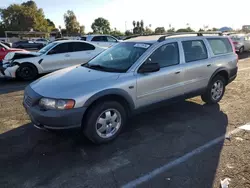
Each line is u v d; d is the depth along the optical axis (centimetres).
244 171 298
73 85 351
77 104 331
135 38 498
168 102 450
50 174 299
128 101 383
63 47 948
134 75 389
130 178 290
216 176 290
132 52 430
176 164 317
